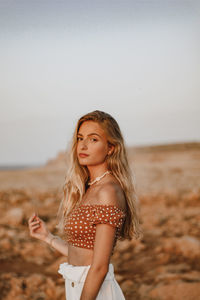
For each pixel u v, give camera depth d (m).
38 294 4.10
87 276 1.59
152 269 4.84
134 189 1.97
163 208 10.21
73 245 1.78
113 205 1.66
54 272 4.86
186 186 13.44
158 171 19.20
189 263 4.92
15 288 4.20
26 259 5.52
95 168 1.89
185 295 3.67
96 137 1.85
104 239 1.61
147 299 3.76
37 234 2.20
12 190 14.00
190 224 7.96
